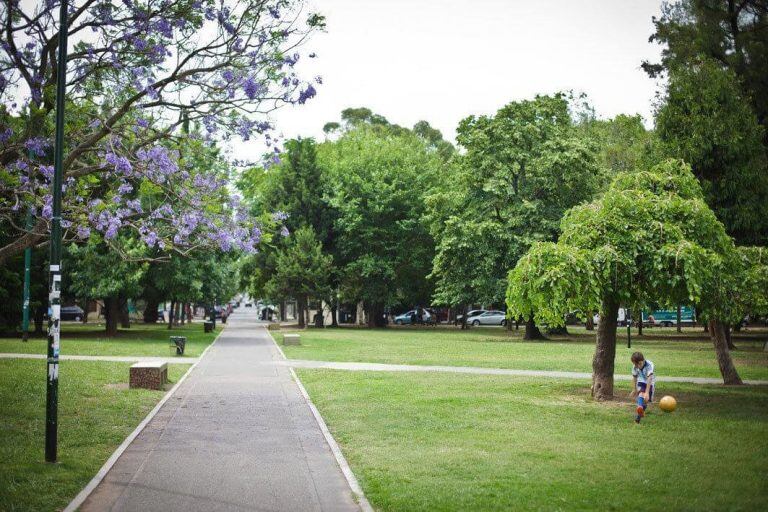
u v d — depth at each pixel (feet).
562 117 149.69
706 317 52.90
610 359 52.75
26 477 27.99
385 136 271.08
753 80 117.70
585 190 144.66
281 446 35.14
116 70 45.16
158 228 47.67
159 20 43.39
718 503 24.67
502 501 24.79
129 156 43.98
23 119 43.91
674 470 29.50
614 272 49.08
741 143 106.22
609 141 195.72
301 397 53.36
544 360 88.33
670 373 73.46
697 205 52.85
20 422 40.45
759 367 80.89
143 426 40.50
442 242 146.82
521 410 46.39
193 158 50.21
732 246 55.57
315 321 209.87
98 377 62.85
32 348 94.17
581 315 54.70
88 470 29.63
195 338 134.82
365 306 224.53
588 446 34.58
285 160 209.26
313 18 45.14
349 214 197.06
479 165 149.18
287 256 194.80
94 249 116.98
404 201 198.80
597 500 24.94
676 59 119.85
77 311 238.89
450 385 60.44
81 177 47.93
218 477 28.78
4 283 118.73
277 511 24.00
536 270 49.67
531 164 142.82
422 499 25.08
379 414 44.75
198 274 133.08
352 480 28.17
